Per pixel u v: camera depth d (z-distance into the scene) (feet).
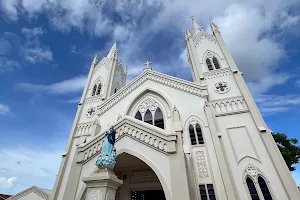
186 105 64.34
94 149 39.11
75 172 37.63
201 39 90.07
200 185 48.19
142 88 75.25
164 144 34.99
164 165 32.94
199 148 54.08
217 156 49.88
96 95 88.58
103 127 70.38
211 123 56.08
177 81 70.90
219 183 46.98
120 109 72.84
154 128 37.17
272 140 51.24
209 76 73.46
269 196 45.24
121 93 77.15
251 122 56.75
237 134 55.62
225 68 73.15
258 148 51.83
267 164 49.03
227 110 61.72
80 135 74.90
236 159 51.57
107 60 105.60
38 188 79.56
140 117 69.10
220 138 54.03
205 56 82.23
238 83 66.33
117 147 38.34
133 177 51.29
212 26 92.32
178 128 36.58
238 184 48.08
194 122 59.93
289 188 43.88
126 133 39.42
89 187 27.07
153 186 48.98
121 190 50.03
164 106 67.97
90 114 81.51
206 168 50.29
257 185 46.96
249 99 61.11
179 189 29.22
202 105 62.54
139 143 37.19
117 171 52.11
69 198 34.60
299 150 92.02
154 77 76.33
